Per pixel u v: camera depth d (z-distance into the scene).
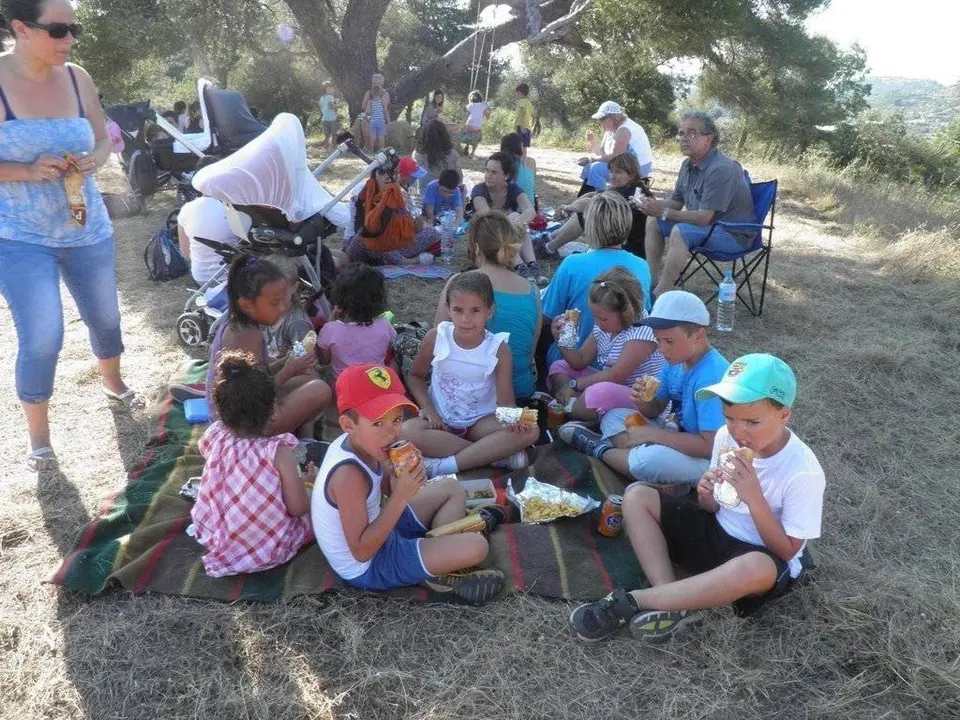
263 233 4.71
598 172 7.52
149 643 2.50
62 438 3.78
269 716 2.24
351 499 2.46
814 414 4.19
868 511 3.30
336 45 17.17
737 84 22.38
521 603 2.67
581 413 3.75
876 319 5.61
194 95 26.64
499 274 3.88
